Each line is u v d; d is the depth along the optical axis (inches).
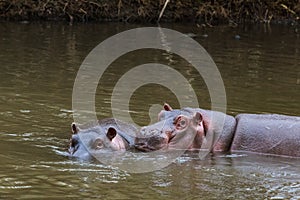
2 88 1122.0
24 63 1398.9
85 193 639.1
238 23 2407.7
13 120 909.2
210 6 2425.0
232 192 658.2
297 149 813.2
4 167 709.3
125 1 2377.0
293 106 1077.1
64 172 700.7
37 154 761.6
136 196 635.5
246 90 1200.8
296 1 2517.2
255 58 1584.6
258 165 765.3
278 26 2349.9
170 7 2395.4
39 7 2283.5
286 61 1553.9
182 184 678.5
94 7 2331.4
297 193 660.7
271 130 834.2
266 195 652.1
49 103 1023.0
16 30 1971.0
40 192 637.3
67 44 1715.1
